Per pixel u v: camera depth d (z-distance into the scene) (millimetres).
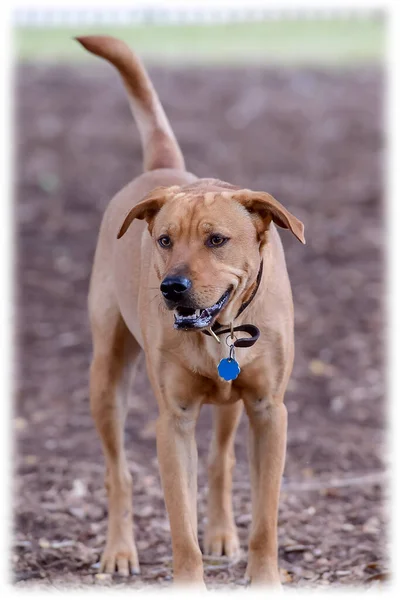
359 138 20156
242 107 22344
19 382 10906
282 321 6242
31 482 8539
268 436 6336
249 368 6199
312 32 30625
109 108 22562
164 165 7703
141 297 6504
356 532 7496
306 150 19391
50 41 29391
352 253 14422
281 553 7176
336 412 10062
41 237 15312
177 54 27531
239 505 8086
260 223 6051
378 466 8836
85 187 17453
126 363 7305
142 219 6367
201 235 5855
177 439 6266
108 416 7211
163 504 8078
